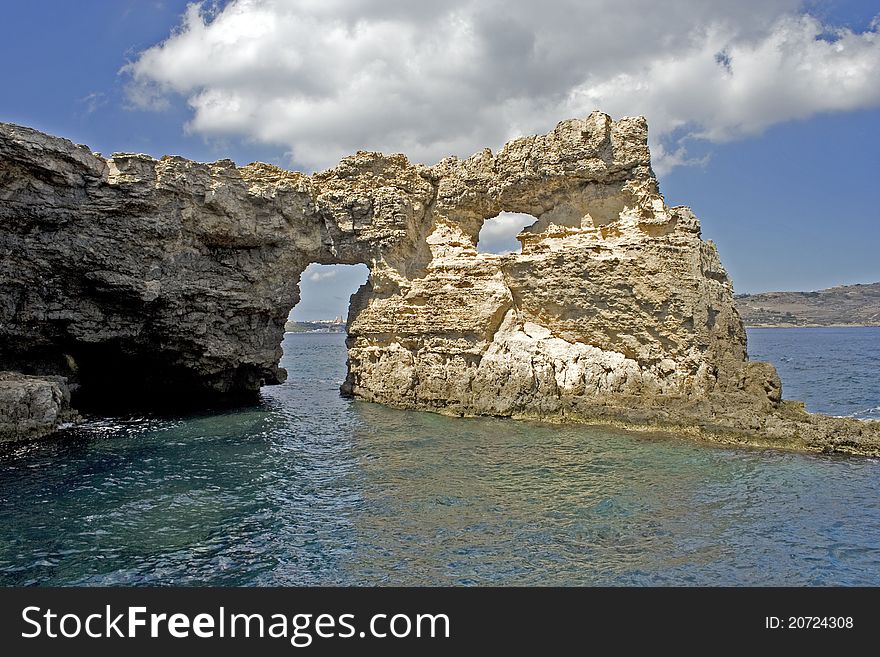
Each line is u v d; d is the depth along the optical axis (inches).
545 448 1003.3
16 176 1042.7
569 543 622.5
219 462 944.3
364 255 1497.3
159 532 659.4
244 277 1398.9
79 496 770.8
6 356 1219.9
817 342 5438.0
